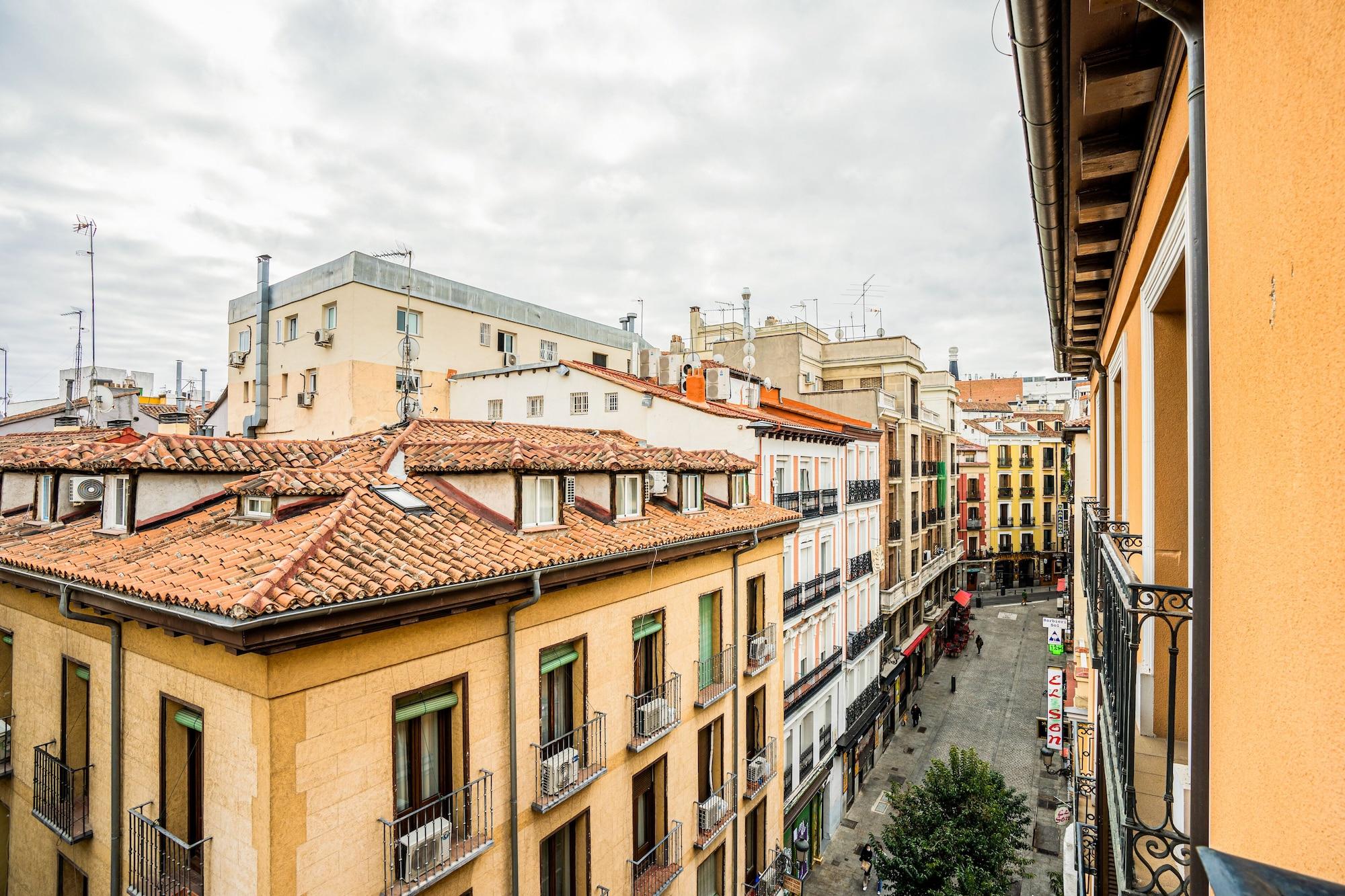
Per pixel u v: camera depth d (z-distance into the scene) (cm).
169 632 659
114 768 775
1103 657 472
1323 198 154
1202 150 274
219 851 654
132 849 746
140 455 877
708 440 1994
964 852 1620
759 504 1677
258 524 822
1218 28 240
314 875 645
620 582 1061
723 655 1334
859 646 2642
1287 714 177
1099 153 444
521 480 938
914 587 3538
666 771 1159
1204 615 276
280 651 608
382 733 708
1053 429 6475
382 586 666
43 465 1037
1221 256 241
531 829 880
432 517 899
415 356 2767
